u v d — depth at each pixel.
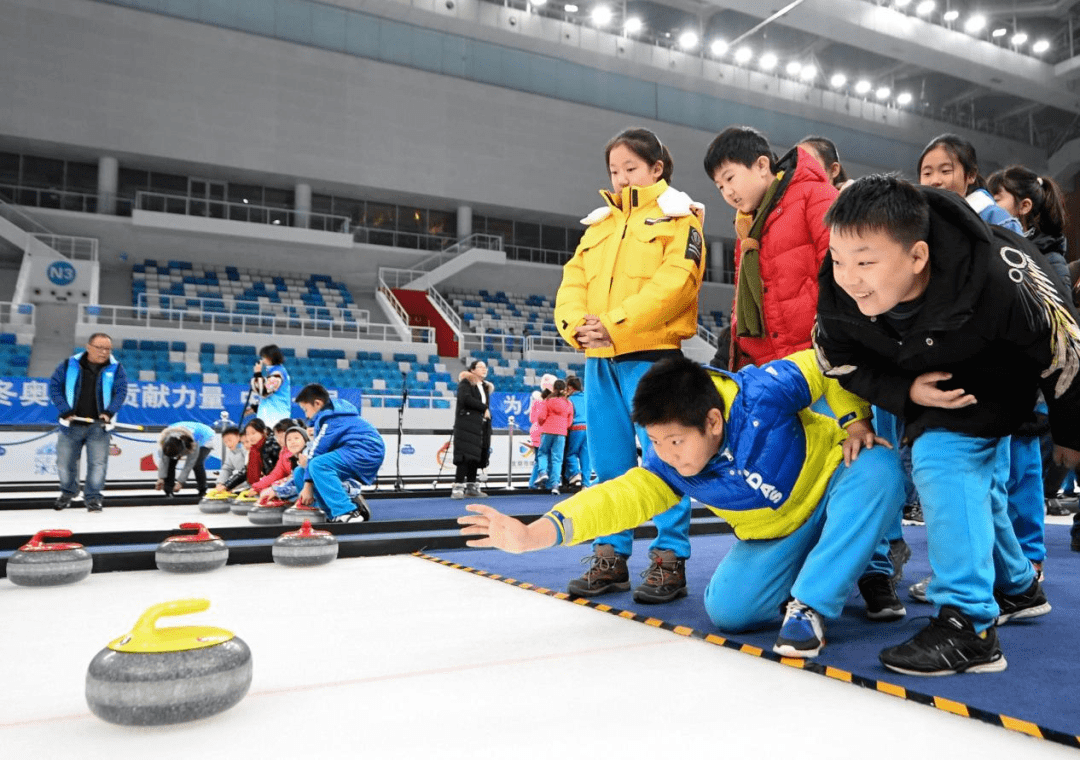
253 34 16.59
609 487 1.81
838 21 16.23
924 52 17.64
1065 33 19.47
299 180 17.25
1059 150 22.80
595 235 2.59
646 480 1.85
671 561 2.28
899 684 1.42
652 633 1.90
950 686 1.41
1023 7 18.45
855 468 1.74
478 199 18.59
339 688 1.45
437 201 18.72
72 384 5.34
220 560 2.96
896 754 1.12
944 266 1.36
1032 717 1.23
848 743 1.17
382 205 18.86
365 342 15.09
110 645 1.31
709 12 18.89
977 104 22.69
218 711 1.27
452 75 18.31
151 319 14.98
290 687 1.45
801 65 20.03
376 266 18.48
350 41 17.42
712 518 5.25
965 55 17.95
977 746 1.15
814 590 1.67
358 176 17.47
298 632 1.91
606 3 17.88
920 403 1.54
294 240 16.94
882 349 1.54
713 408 1.60
